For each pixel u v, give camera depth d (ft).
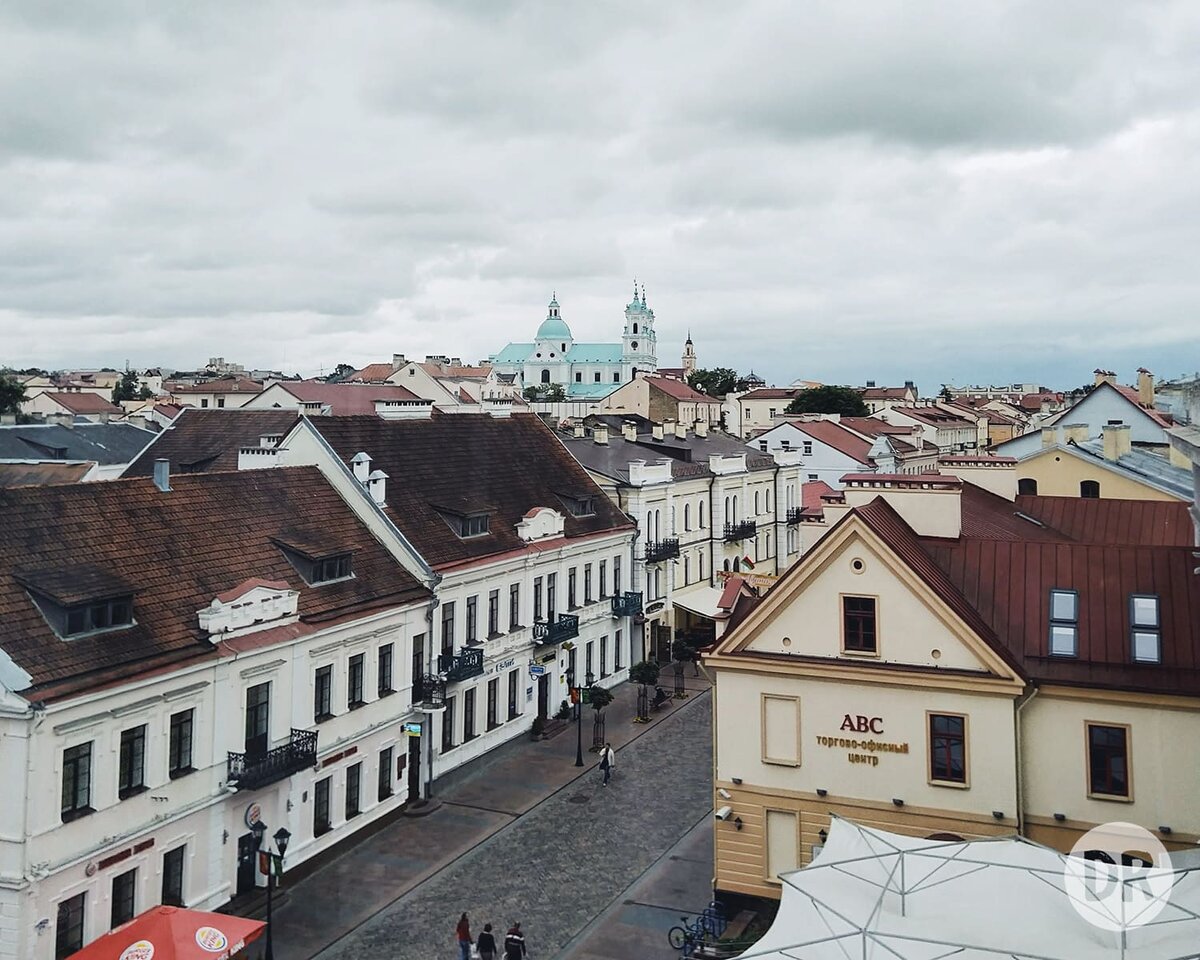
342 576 122.21
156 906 90.38
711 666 94.94
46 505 98.84
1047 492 159.53
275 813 105.91
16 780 79.71
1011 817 84.74
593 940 96.12
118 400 540.11
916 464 342.44
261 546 116.88
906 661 88.53
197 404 452.76
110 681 86.43
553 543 165.07
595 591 180.65
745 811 94.12
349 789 118.01
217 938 74.54
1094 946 54.19
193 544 109.09
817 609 91.81
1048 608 89.30
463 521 147.02
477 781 138.41
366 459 138.82
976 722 85.97
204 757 97.19
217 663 97.86
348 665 117.50
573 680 172.76
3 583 87.97
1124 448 162.20
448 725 139.54
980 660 85.76
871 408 511.40
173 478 115.14
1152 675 82.53
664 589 203.92
